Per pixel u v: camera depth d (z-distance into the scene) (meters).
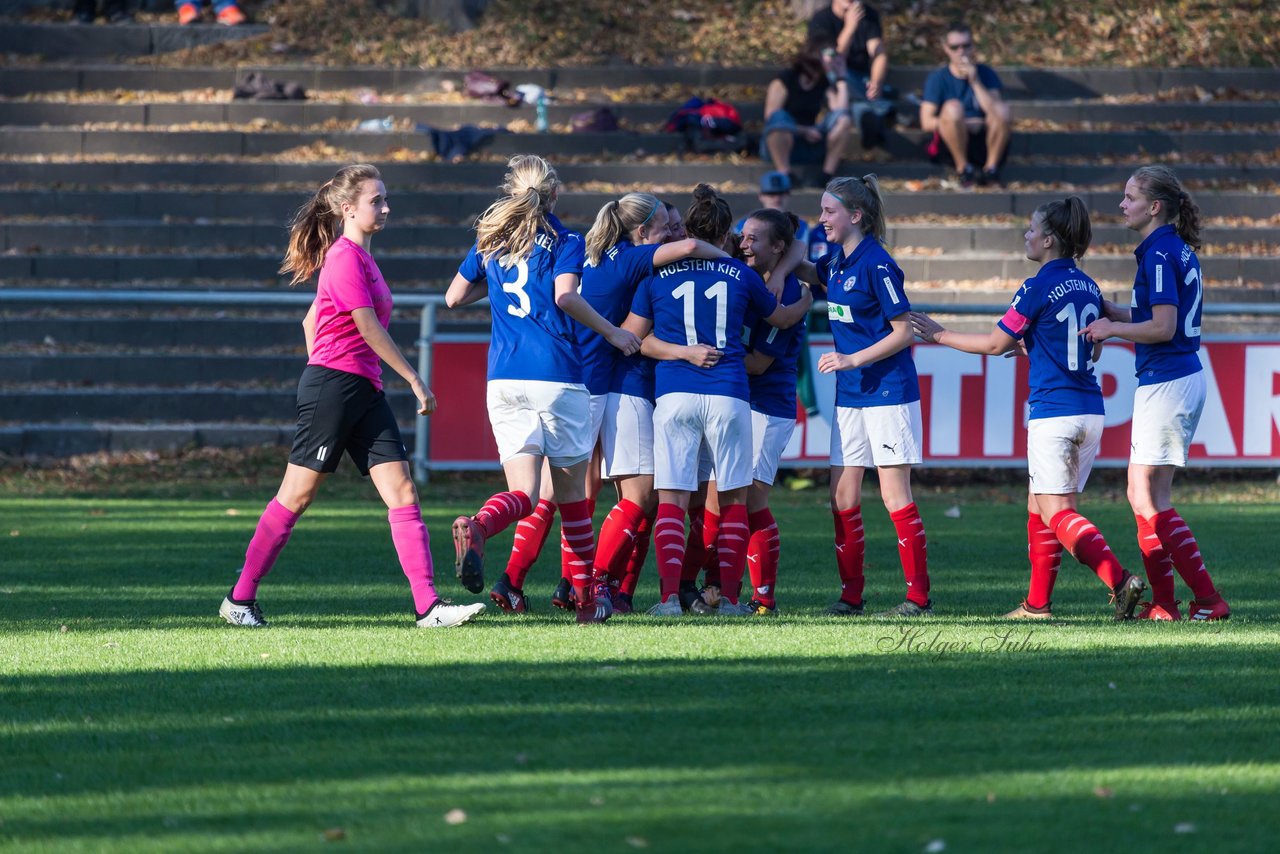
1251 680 17.28
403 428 51.06
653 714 15.48
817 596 27.36
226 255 57.34
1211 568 30.84
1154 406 24.11
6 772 13.41
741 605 25.02
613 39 72.25
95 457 48.66
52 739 14.62
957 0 75.62
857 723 15.09
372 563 30.88
